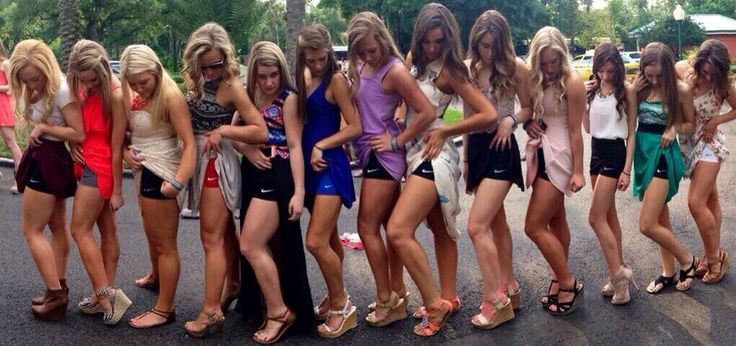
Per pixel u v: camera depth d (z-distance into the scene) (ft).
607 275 18.12
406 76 13.29
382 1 134.21
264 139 13.29
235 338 14.33
